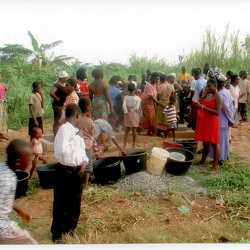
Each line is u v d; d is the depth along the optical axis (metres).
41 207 4.71
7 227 2.84
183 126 8.93
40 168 5.40
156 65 17.30
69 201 3.64
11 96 11.23
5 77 13.64
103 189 5.19
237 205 4.76
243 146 7.96
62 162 3.53
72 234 3.79
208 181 5.40
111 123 6.84
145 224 4.23
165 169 5.78
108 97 6.73
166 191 5.11
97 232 4.02
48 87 13.13
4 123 7.98
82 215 4.44
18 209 3.11
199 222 4.27
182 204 4.75
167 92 8.53
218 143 5.96
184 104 9.14
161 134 8.58
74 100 6.42
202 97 7.25
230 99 6.14
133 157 5.51
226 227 4.11
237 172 5.92
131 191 5.16
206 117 5.94
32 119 7.22
